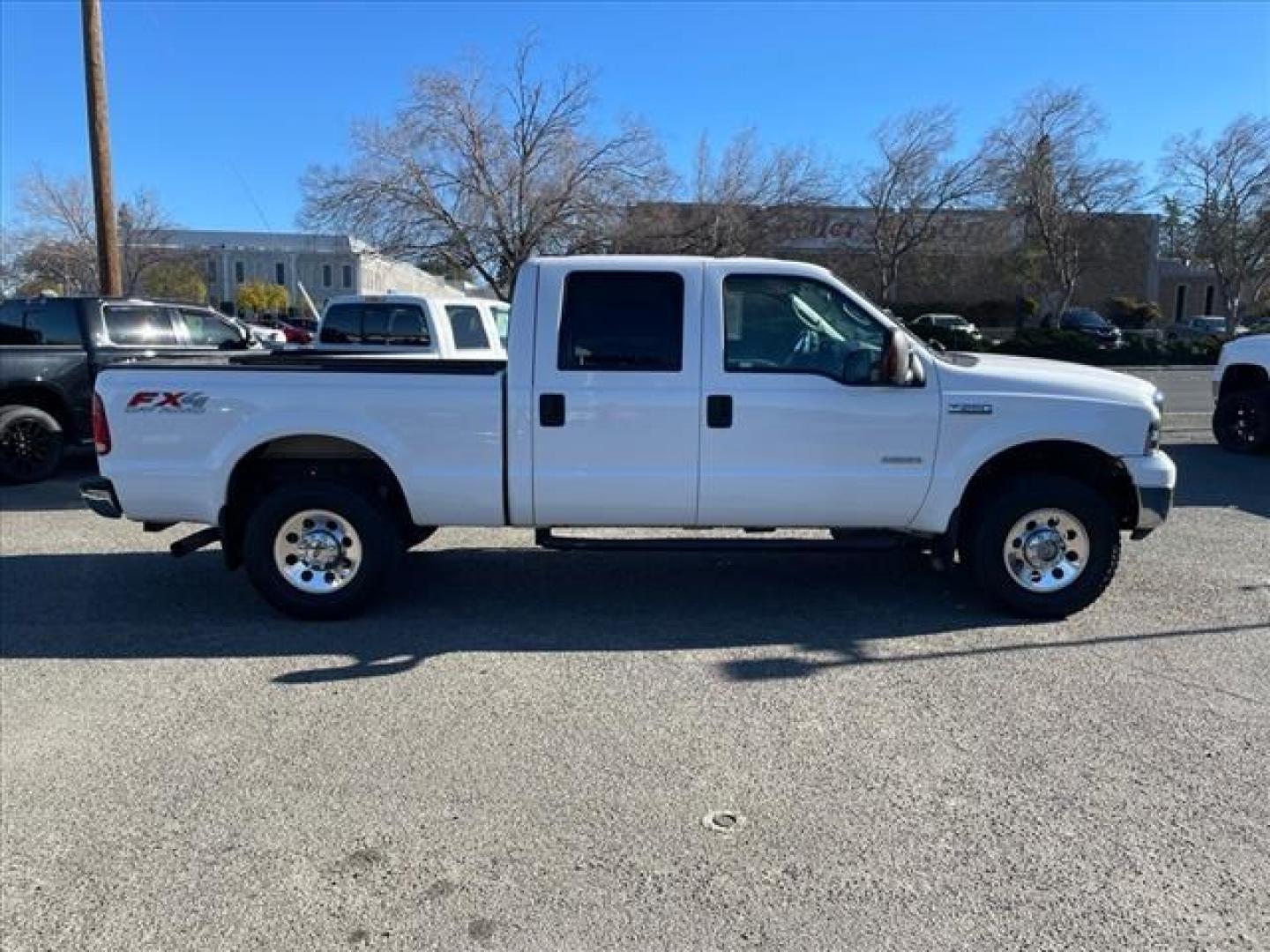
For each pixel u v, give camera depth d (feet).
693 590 20.13
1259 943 8.80
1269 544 24.03
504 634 17.42
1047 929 9.01
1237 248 147.95
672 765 12.26
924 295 171.12
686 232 96.22
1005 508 17.53
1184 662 15.79
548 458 17.40
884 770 12.10
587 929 9.07
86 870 10.10
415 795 11.55
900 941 8.86
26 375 32.58
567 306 17.31
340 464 18.51
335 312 36.86
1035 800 11.34
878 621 17.99
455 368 18.10
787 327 17.47
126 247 198.18
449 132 84.43
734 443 17.28
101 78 46.57
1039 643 16.71
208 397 17.47
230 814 11.17
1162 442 43.96
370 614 18.63
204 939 8.98
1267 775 11.94
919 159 130.82
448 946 8.86
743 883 9.75
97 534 25.94
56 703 14.43
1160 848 10.32
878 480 17.40
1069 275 146.82
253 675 15.47
